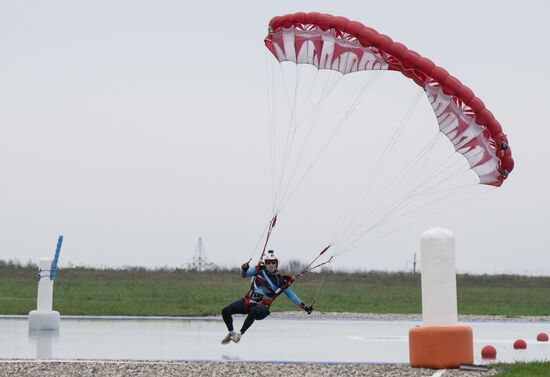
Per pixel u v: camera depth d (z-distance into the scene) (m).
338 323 39.53
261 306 25.03
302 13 26.94
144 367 21.66
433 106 26.42
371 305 54.19
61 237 33.00
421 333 22.39
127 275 86.19
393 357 25.17
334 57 27.33
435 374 21.14
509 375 20.48
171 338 30.17
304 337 31.75
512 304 59.28
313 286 81.50
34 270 85.81
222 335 31.55
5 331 31.84
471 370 21.91
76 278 81.12
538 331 36.25
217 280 85.12
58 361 22.47
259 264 25.19
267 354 25.61
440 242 22.64
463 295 70.38
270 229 25.22
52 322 32.59
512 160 25.78
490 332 35.75
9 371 20.72
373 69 27.17
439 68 25.66
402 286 84.75
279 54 28.17
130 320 38.97
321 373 21.16
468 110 25.92
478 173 26.56
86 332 32.00
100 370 21.09
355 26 26.34
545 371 21.14
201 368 21.62
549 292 80.19
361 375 20.91
